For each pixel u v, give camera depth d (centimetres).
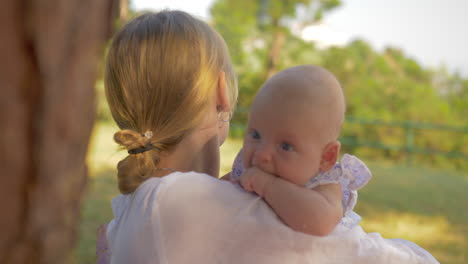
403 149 1374
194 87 127
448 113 1502
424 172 1193
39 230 70
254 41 1730
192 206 107
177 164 128
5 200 66
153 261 104
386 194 821
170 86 125
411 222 645
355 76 1630
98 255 144
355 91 1555
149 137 124
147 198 109
